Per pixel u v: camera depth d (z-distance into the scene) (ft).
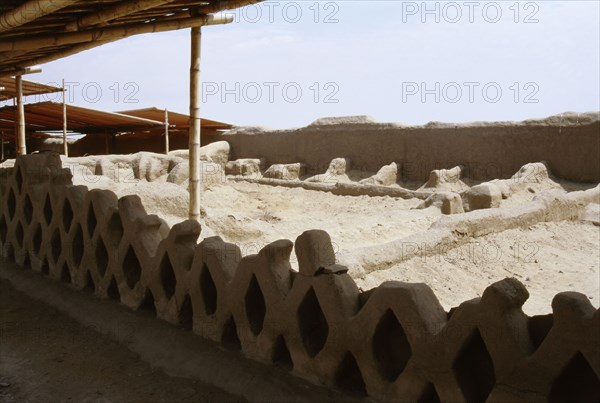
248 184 60.54
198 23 19.01
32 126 80.69
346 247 27.99
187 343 12.71
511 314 7.97
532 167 46.50
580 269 26.58
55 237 18.10
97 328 14.76
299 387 10.39
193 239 13.58
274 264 11.08
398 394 9.14
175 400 11.24
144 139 87.20
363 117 62.75
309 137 67.51
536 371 7.55
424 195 45.50
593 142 46.44
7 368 12.94
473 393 8.54
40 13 13.04
